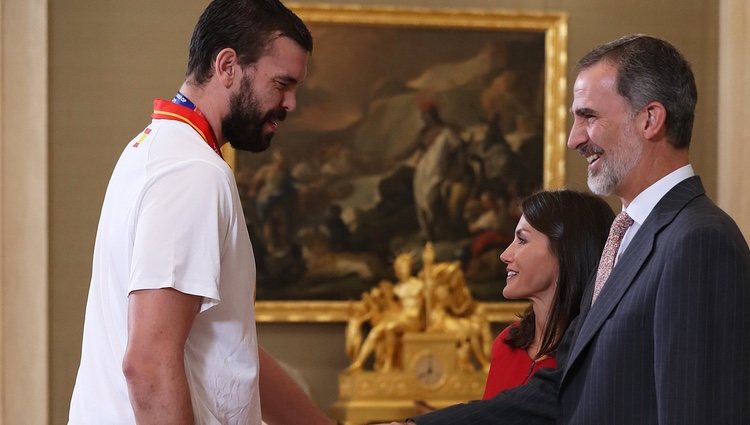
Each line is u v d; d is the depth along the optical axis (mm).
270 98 2465
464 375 7258
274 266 7645
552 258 3090
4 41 7223
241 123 2469
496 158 7824
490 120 7820
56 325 7402
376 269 7727
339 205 7707
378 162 7742
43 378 7266
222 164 2334
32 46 7258
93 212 7449
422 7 7766
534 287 3121
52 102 7406
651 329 2322
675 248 2252
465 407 2918
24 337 7250
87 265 7441
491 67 7816
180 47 7547
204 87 2445
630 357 2340
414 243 7762
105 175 7461
